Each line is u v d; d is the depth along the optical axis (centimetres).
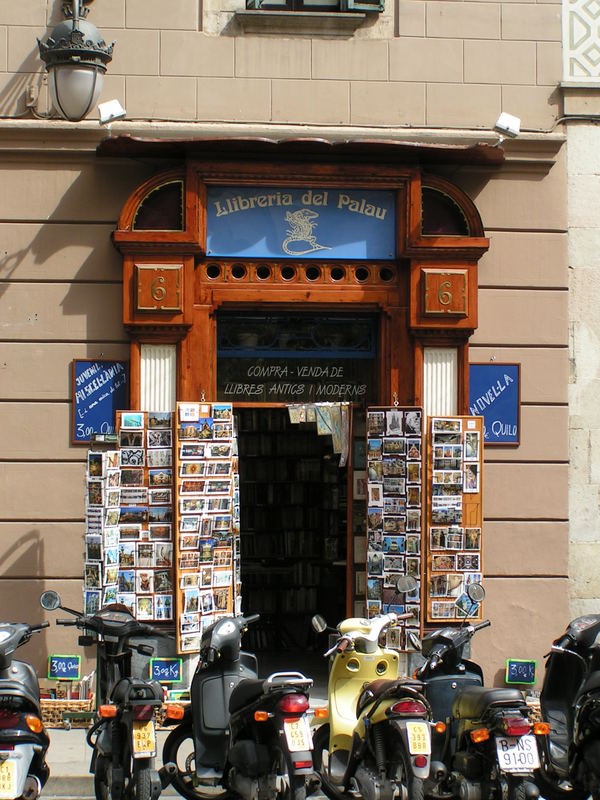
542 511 1070
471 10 1090
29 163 1052
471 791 662
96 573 952
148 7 1067
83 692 997
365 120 1077
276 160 1045
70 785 817
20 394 1041
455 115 1084
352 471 1041
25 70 1055
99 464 955
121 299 1049
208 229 1049
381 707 680
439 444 1010
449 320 1051
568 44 1097
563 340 1080
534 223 1084
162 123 1052
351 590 1038
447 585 1009
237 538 1017
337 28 1077
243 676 763
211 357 1050
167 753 770
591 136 1092
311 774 707
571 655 769
